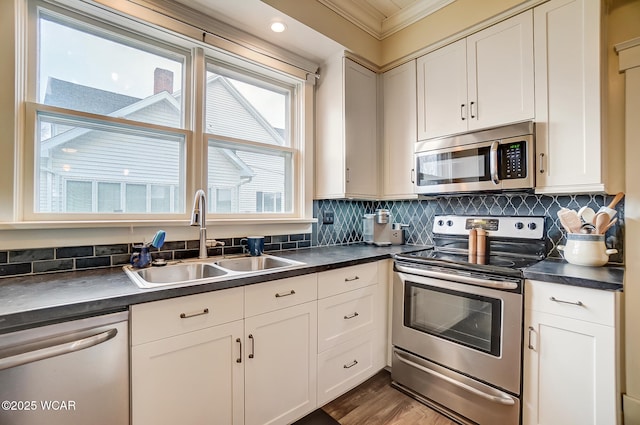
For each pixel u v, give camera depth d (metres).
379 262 2.05
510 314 1.50
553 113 1.64
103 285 1.17
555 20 1.63
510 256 1.95
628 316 1.62
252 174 2.13
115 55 1.61
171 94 1.79
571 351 1.34
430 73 2.17
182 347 1.18
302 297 1.59
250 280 1.36
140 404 1.09
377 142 2.46
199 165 1.83
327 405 1.78
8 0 1.29
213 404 1.27
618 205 1.66
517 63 1.76
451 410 1.69
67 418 0.96
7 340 0.87
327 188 2.32
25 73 1.36
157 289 1.12
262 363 1.43
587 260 1.55
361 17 2.21
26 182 1.36
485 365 1.57
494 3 1.82
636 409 1.59
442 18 2.07
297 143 2.35
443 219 2.33
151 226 1.65
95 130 1.55
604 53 1.57
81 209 1.51
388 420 1.66
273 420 1.47
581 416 1.31
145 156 1.70
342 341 1.80
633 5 1.62
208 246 1.79
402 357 1.93
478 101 1.92
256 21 1.84
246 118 2.10
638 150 1.60
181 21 1.68
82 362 0.98
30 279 1.27
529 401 1.44
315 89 2.41
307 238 2.38
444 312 1.75
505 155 1.76
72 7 1.46
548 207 1.93
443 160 2.04
